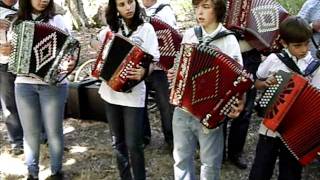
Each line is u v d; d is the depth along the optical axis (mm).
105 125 5316
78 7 10336
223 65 2850
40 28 3375
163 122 4520
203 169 3215
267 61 3262
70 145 4809
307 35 3098
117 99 3391
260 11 3844
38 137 3748
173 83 3035
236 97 2871
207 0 3055
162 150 4648
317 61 3213
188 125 3172
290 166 3260
